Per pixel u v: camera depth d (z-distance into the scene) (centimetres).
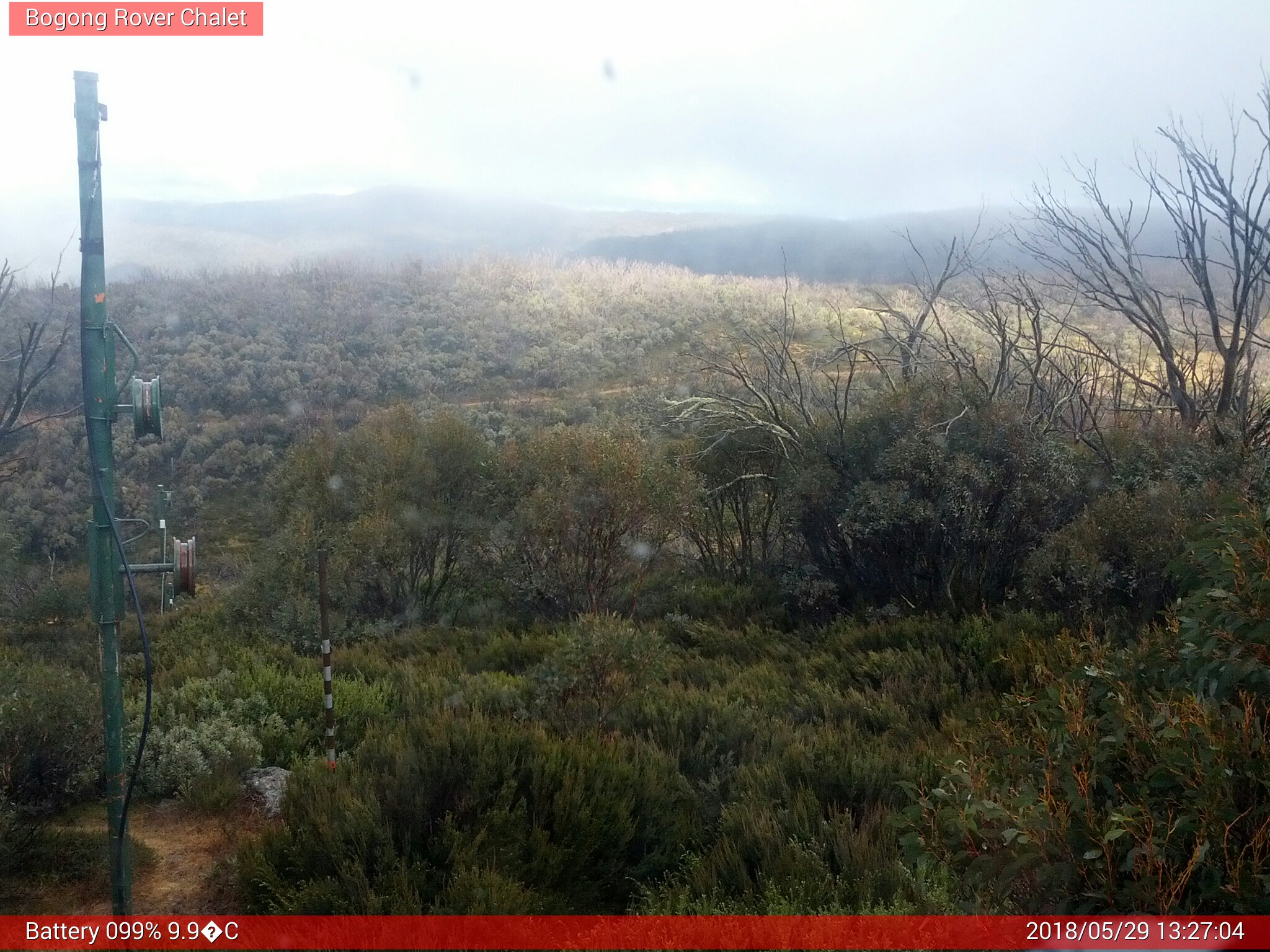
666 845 503
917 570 1127
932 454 1070
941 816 358
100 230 392
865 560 1205
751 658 1012
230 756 642
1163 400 1434
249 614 1363
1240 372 1345
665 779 557
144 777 604
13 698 567
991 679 840
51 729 565
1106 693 391
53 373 2341
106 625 406
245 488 2845
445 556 1447
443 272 5116
